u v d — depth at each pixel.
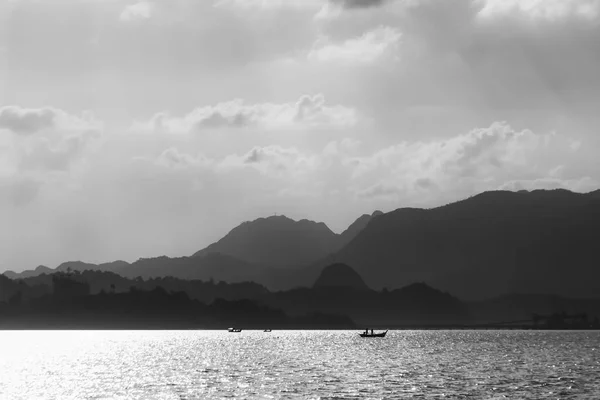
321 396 141.50
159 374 196.75
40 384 173.25
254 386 160.50
